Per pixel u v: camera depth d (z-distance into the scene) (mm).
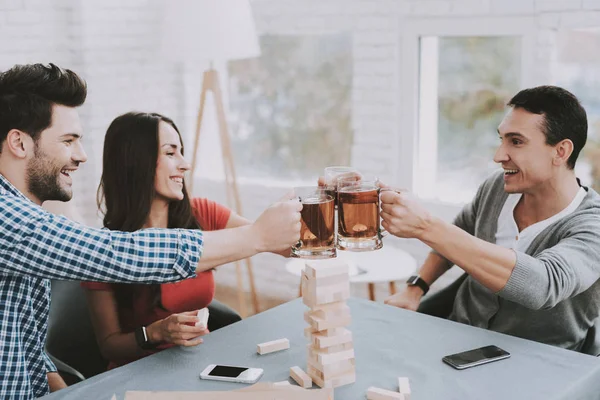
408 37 3359
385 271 2770
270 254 3992
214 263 1521
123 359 1994
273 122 4039
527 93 1987
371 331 1749
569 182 1995
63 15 3771
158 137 2092
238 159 4215
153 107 4094
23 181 1632
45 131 1610
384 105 3459
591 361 1562
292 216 1530
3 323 1567
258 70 4031
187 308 2143
